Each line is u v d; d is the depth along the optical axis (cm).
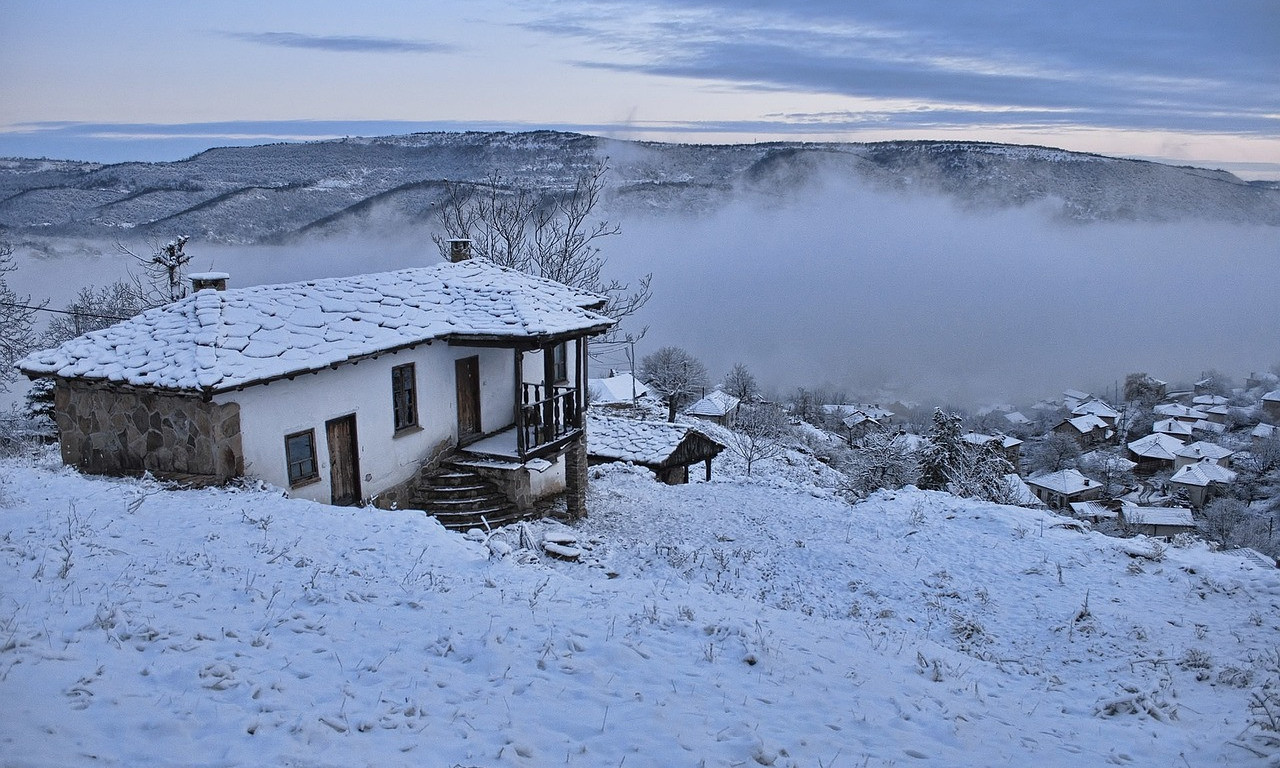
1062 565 1673
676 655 927
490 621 955
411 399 1869
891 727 820
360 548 1226
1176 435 9919
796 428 6881
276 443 1535
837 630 1154
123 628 797
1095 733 908
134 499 1323
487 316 1948
